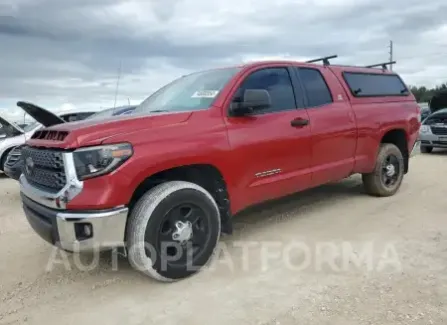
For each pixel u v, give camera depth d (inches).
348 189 255.3
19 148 268.7
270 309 115.2
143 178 125.3
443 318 106.5
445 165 367.6
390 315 108.9
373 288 124.2
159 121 134.3
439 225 180.1
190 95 164.4
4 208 250.8
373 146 214.8
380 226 181.2
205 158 139.6
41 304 124.2
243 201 156.1
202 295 125.5
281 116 167.9
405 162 244.7
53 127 136.3
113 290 131.9
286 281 131.8
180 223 134.0
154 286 133.3
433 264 139.3
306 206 219.5
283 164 167.3
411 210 205.2
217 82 161.8
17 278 143.5
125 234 126.2
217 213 144.3
